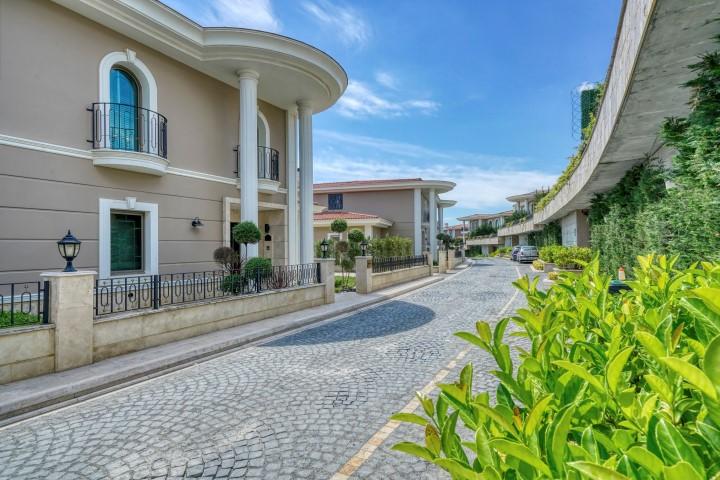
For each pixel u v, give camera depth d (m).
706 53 4.99
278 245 13.05
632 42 5.32
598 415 1.34
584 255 16.69
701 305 1.35
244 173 10.21
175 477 2.97
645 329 1.86
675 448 0.96
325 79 11.23
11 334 4.77
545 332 1.98
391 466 3.08
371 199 30.58
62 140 7.42
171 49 9.07
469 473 1.04
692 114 5.38
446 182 29.88
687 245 5.73
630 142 8.68
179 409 4.23
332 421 3.86
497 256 52.88
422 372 5.31
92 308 5.54
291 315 9.32
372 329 8.16
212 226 10.41
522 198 50.88
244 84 10.23
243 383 5.01
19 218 6.84
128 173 8.48
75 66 7.64
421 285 16.45
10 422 4.02
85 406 4.40
